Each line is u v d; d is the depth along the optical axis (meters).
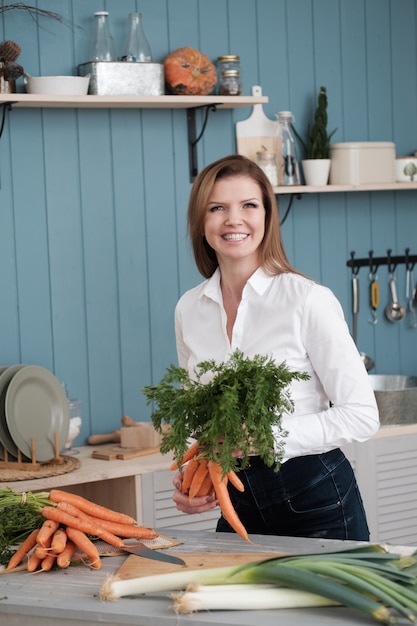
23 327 3.62
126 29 3.72
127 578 1.94
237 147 3.97
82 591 1.90
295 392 2.36
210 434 2.03
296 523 2.41
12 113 3.55
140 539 2.20
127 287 3.80
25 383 3.32
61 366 3.69
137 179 3.79
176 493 2.26
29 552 2.12
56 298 3.67
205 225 2.42
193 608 1.75
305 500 2.38
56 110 3.63
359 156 4.02
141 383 3.84
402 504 3.79
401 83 4.34
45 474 3.17
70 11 3.63
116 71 3.53
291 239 4.12
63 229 3.67
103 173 3.72
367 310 4.31
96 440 3.67
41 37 3.59
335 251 4.22
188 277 3.91
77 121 3.67
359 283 4.29
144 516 3.36
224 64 3.79
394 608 1.75
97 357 3.75
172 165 3.85
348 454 3.67
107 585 1.84
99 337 3.76
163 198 3.84
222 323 2.51
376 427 2.30
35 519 2.19
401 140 4.36
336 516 2.40
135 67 3.55
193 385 2.11
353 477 2.46
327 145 4.06
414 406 3.80
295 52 4.09
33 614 1.83
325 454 2.39
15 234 3.59
